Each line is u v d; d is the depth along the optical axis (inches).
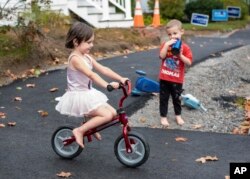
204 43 681.6
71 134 220.2
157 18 737.0
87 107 205.3
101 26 659.4
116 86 197.9
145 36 633.0
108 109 207.9
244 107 335.0
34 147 237.6
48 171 207.6
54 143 223.5
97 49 516.7
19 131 263.4
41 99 327.3
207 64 470.6
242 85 426.6
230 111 319.0
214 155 226.7
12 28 450.0
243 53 584.1
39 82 375.2
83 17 645.3
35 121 281.4
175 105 278.5
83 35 206.5
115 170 208.5
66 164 215.6
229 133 265.3
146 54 525.3
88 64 208.5
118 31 623.8
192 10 1052.5
